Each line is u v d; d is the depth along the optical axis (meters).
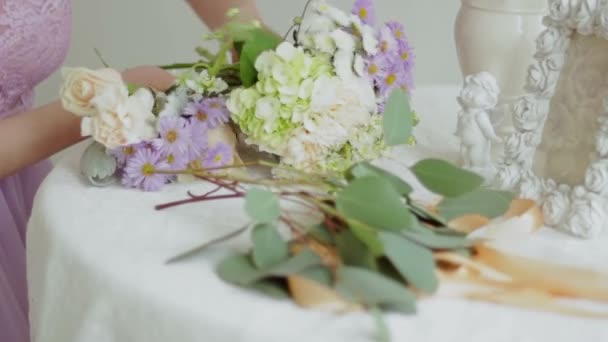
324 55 1.08
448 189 0.96
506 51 1.15
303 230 0.94
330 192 0.97
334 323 0.85
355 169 0.96
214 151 1.08
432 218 0.96
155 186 1.07
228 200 1.05
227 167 1.04
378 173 0.96
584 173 1.02
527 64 1.15
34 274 1.03
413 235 0.90
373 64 1.10
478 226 0.98
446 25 1.82
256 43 1.09
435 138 1.24
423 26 1.82
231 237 0.94
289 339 0.84
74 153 1.17
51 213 1.02
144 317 0.89
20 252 1.36
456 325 0.86
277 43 1.10
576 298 0.90
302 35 1.10
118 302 0.91
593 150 1.01
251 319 0.86
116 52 1.91
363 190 0.91
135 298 0.90
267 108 1.06
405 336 0.84
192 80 1.09
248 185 1.09
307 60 1.06
